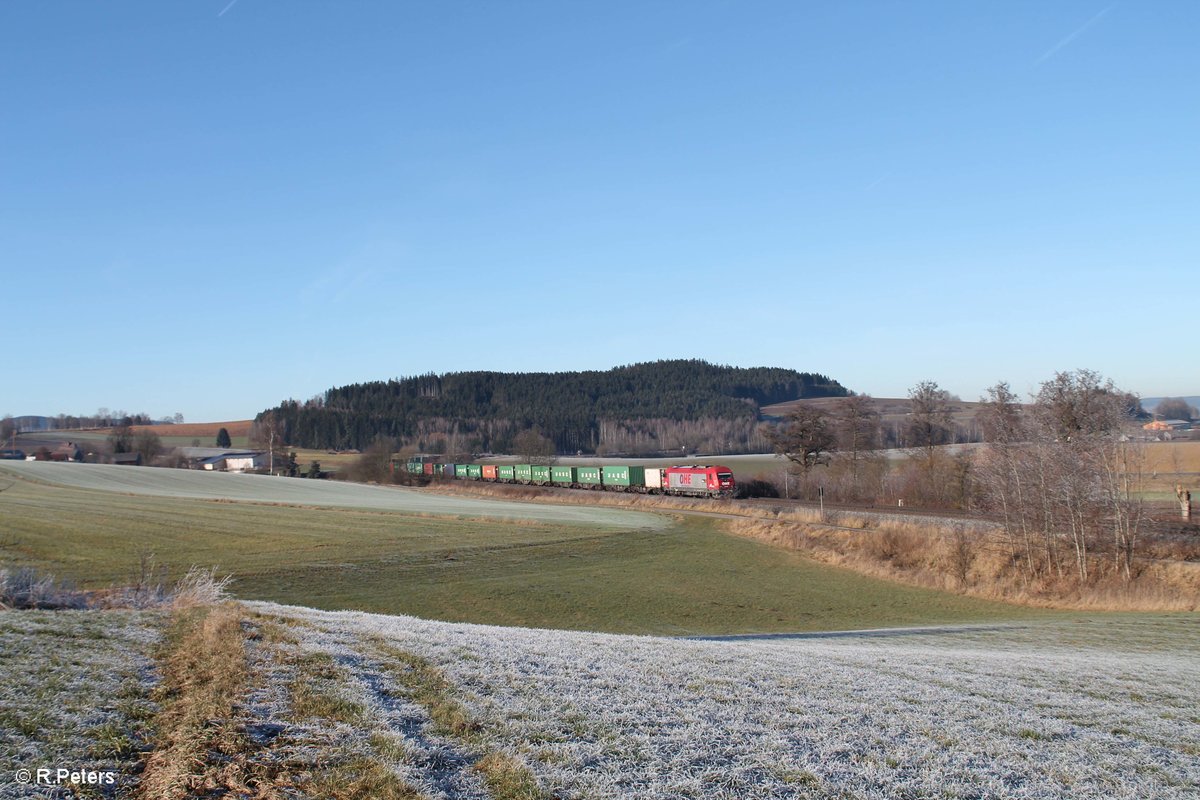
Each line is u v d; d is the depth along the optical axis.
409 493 102.38
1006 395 61.44
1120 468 41.28
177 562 39.78
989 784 8.97
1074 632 27.39
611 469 92.50
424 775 7.89
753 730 10.14
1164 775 9.89
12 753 7.64
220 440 188.38
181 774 7.46
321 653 12.24
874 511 60.97
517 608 34.88
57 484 89.25
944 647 23.45
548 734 9.34
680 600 37.75
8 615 14.23
